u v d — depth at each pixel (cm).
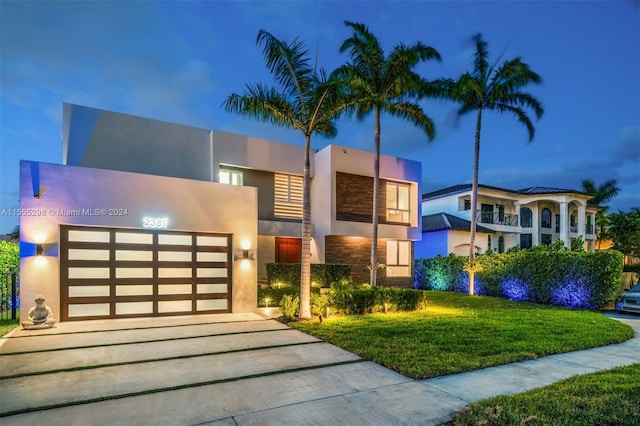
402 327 880
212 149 1516
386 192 1920
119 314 977
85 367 559
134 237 1006
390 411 406
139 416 390
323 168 1730
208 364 581
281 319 983
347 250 1773
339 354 648
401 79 1487
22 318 863
